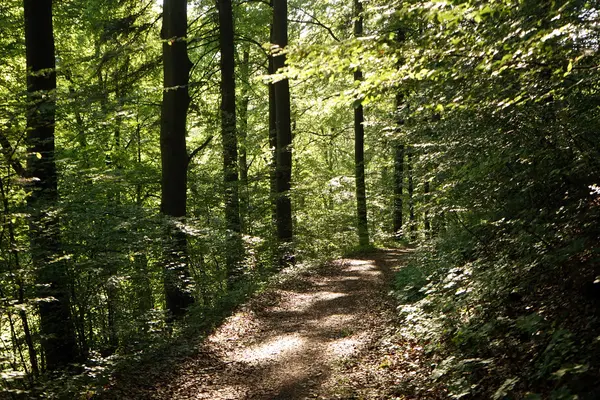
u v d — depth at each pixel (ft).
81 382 23.32
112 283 29.35
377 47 18.02
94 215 31.17
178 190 42.29
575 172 20.20
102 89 32.68
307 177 75.66
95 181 36.86
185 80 42.39
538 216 21.25
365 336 29.78
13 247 24.41
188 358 28.50
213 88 62.39
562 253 18.16
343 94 19.84
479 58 18.15
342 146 115.65
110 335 33.78
